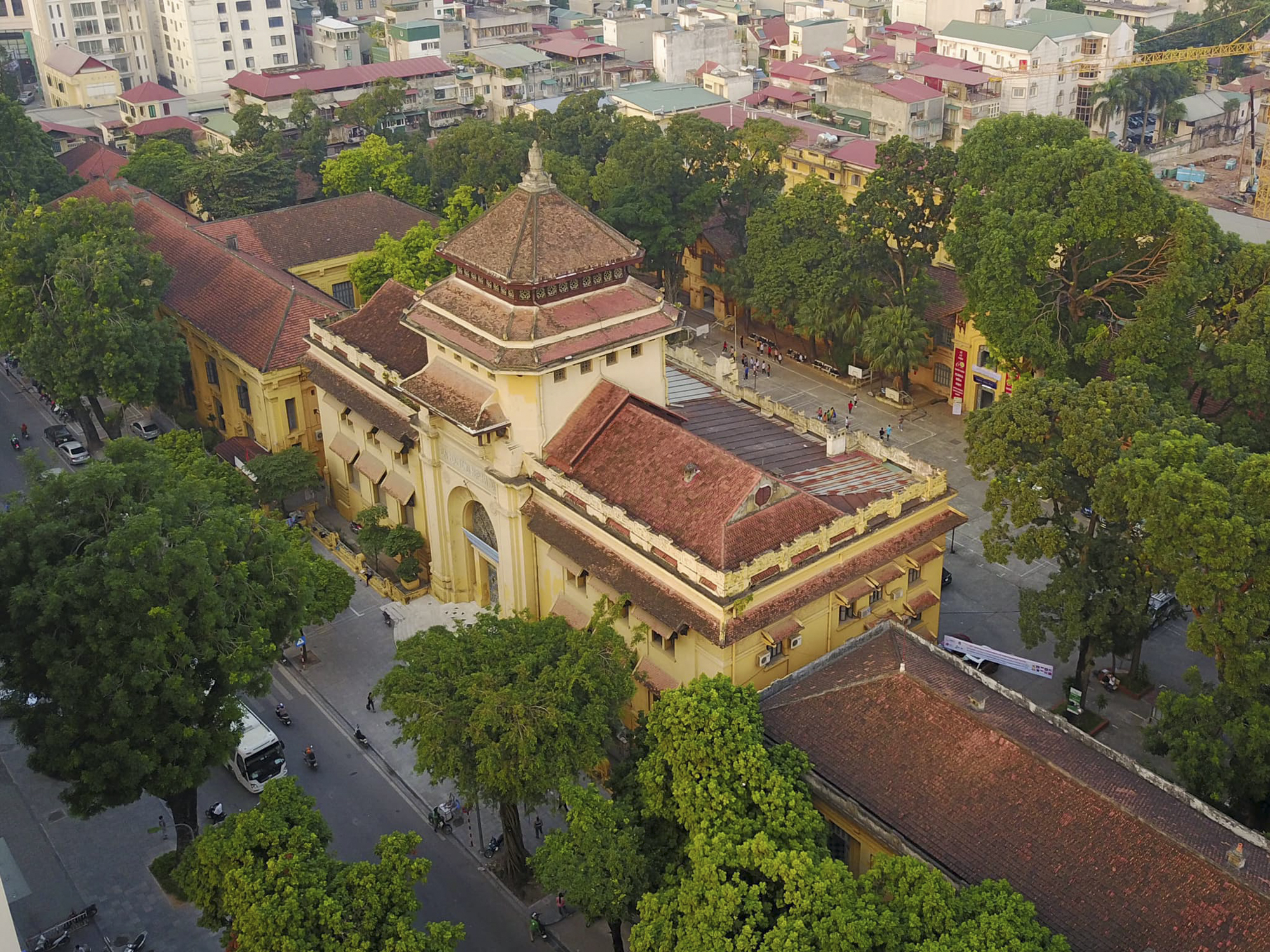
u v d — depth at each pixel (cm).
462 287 8031
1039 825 5231
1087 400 7212
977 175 10388
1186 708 6162
